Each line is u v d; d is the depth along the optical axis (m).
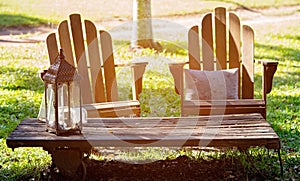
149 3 9.86
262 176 4.10
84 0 15.00
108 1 14.97
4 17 13.09
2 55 9.52
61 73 3.80
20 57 9.40
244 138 3.74
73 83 3.85
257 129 3.98
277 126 5.45
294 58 9.44
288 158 4.52
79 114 3.90
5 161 4.53
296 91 7.17
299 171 4.23
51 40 5.12
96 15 13.30
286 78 7.95
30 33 11.88
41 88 7.31
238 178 4.09
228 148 4.64
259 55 9.62
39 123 4.18
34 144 3.75
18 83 7.49
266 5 14.80
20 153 4.71
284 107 6.31
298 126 5.48
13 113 6.11
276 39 11.16
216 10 5.45
